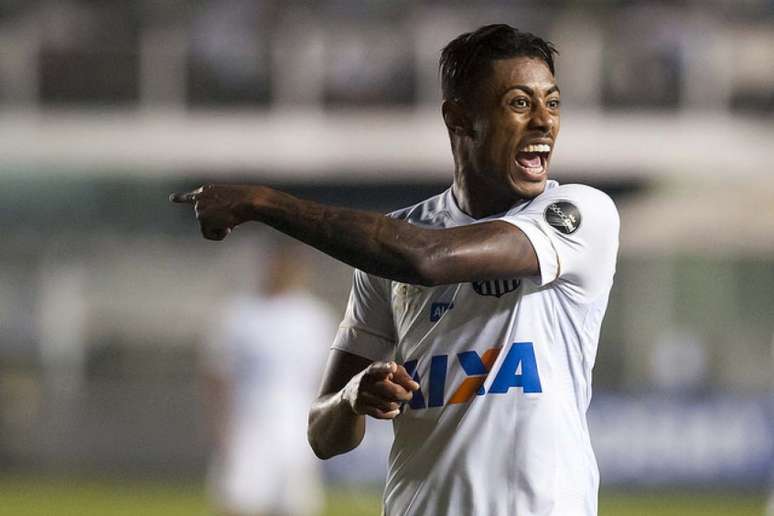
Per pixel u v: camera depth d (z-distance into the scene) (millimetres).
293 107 79125
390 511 14023
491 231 12805
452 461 13453
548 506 13266
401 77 79000
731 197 75125
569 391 13609
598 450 56531
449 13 79375
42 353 70875
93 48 79062
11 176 78188
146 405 60938
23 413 61469
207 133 78438
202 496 53125
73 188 78375
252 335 35750
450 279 12633
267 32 79438
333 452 14695
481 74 13406
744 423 56594
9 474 60969
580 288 13508
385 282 14414
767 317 69312
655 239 72312
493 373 13414
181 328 73438
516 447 13344
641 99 78750
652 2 79438
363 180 78750
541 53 13500
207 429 60719
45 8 79250
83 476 60844
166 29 79250
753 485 56406
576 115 78375
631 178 78312
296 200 12672
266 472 35875
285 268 36000
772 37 79750
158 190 78812
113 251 74438
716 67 79125
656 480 56500
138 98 79312
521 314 13438
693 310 69062
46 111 78938
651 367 67125
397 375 13094
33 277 72938
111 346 72625
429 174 78375
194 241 74438
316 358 36375
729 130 78500
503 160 13414
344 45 79188
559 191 13508
